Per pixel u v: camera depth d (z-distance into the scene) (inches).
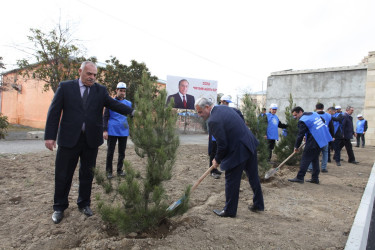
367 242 132.6
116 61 636.7
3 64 492.1
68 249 104.3
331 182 235.0
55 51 502.3
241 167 139.9
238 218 140.2
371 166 324.2
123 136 205.0
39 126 740.0
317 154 225.1
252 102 238.8
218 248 106.7
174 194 172.2
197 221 129.1
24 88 805.9
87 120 123.6
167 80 693.3
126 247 102.6
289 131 300.8
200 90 728.3
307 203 172.2
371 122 600.7
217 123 134.3
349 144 344.2
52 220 125.1
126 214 107.4
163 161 112.7
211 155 228.4
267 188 202.1
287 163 302.0
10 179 187.9
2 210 135.7
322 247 112.5
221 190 192.1
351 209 162.6
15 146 351.6
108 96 133.1
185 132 739.4
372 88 600.4
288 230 127.6
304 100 733.3
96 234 112.5
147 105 115.6
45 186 179.2
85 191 131.3
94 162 131.5
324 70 698.8
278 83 780.0
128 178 108.6
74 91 122.1
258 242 113.3
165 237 115.2
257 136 225.8
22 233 114.0
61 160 123.1
